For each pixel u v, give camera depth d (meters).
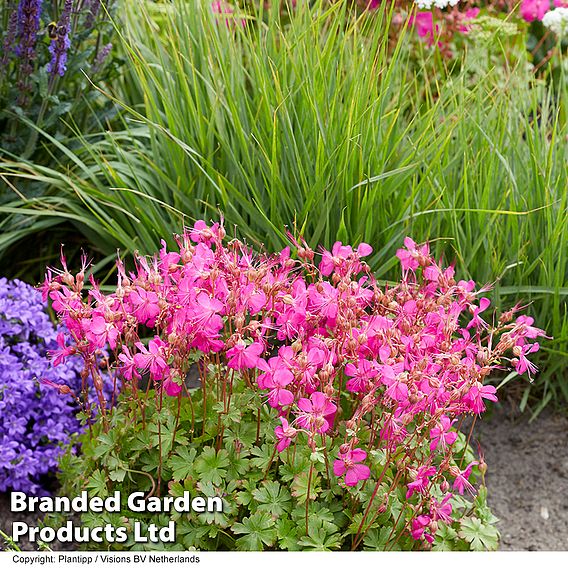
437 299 2.14
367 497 2.00
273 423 2.12
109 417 2.17
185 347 1.92
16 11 3.00
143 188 3.12
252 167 2.93
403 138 3.12
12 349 2.67
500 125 3.25
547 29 4.54
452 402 1.92
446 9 4.10
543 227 3.05
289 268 2.14
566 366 3.08
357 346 1.88
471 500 2.71
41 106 3.21
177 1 3.45
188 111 3.16
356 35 3.26
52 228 3.37
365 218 2.86
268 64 3.14
